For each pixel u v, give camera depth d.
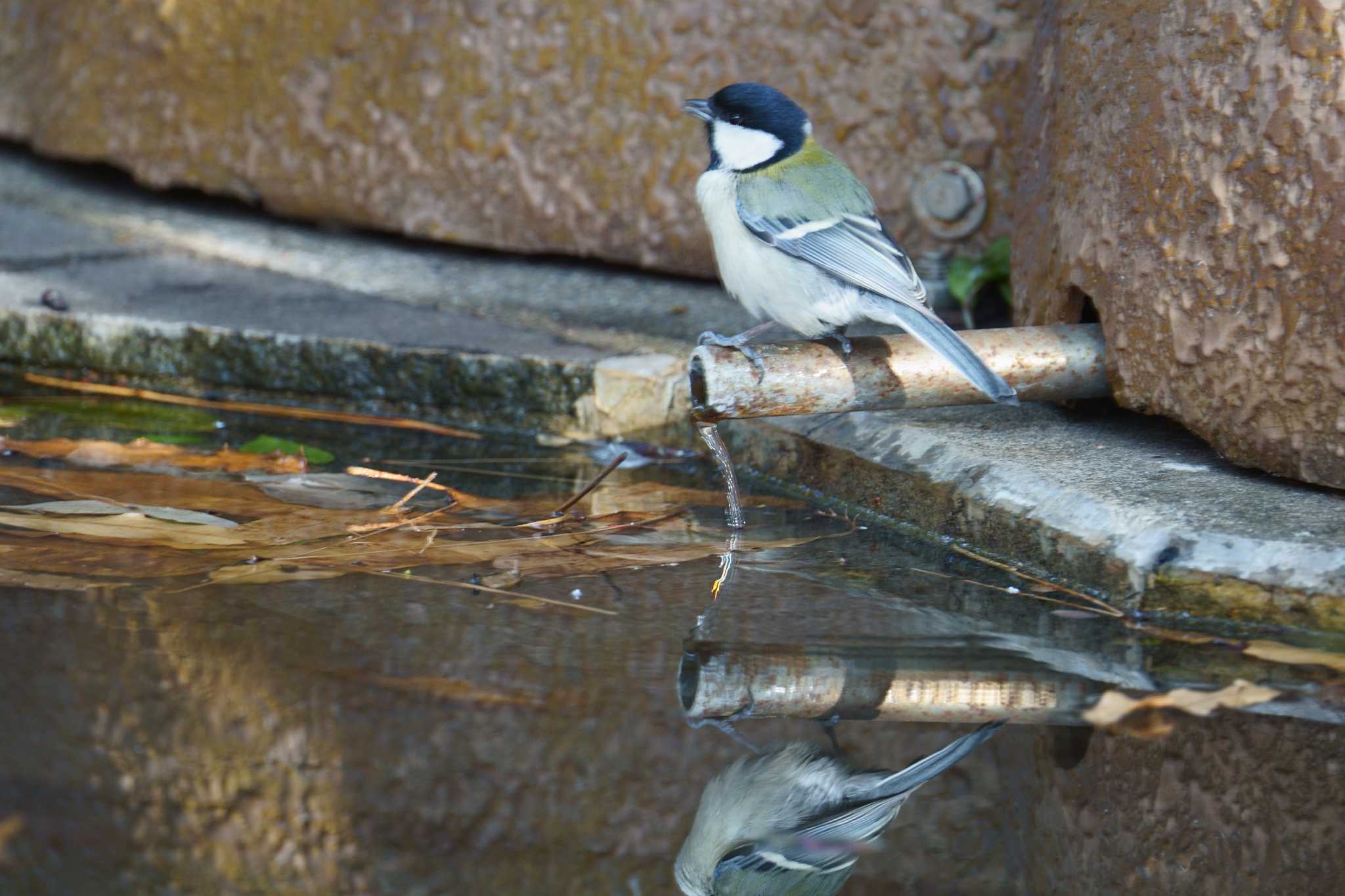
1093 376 7.05
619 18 10.36
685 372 8.45
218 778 3.96
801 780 4.19
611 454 8.44
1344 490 6.11
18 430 8.28
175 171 12.30
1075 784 4.26
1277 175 5.89
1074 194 7.20
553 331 9.41
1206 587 5.55
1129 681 4.96
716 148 7.24
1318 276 5.81
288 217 12.18
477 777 4.07
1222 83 6.12
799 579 6.07
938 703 4.77
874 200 9.85
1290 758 4.42
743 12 9.98
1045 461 6.67
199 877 3.47
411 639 5.11
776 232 6.76
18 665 4.69
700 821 3.89
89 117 12.66
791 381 6.67
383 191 11.45
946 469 6.82
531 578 5.93
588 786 4.06
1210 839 3.96
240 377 9.34
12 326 9.66
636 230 10.65
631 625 5.38
